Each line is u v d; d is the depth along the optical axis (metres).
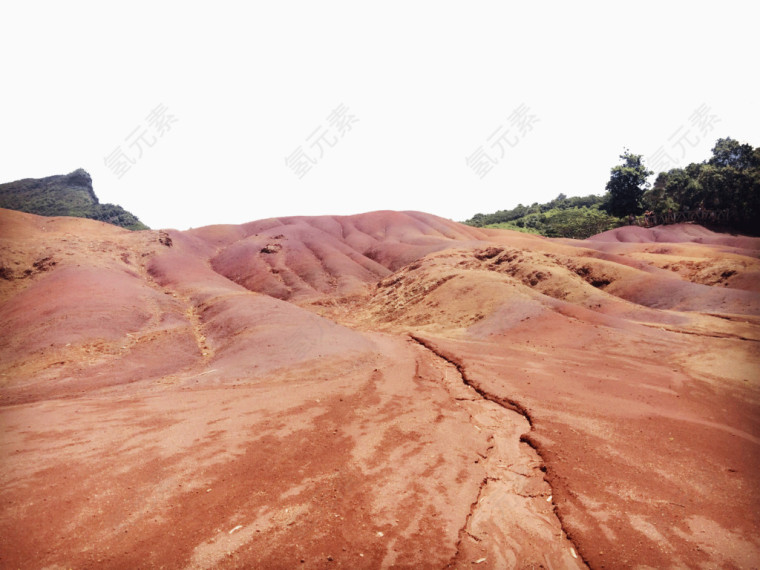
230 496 7.73
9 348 20.08
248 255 57.00
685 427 11.22
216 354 20.52
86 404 13.30
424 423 11.97
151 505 7.35
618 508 7.51
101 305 24.34
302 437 10.68
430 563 6.13
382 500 7.78
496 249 43.72
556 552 6.54
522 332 23.91
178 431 10.88
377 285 49.28
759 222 71.88
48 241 37.50
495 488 8.56
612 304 28.34
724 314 25.58
